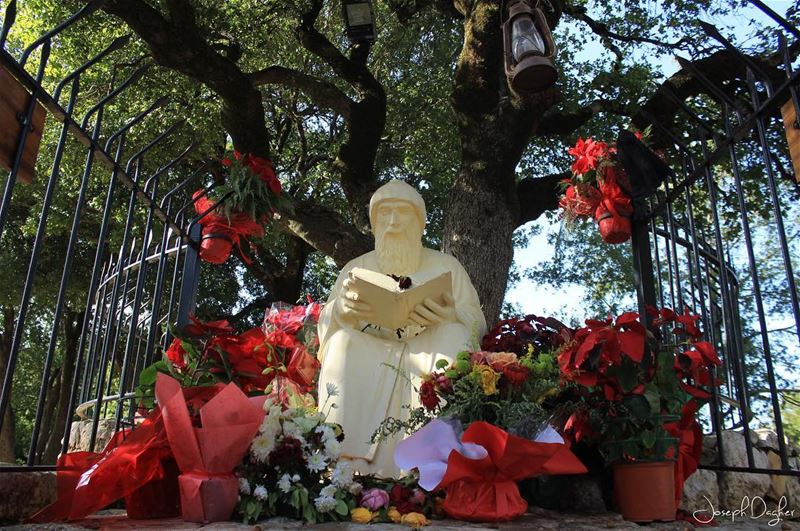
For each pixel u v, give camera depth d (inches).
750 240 125.0
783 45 112.6
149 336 175.8
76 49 394.3
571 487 131.6
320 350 156.4
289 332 159.0
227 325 145.6
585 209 198.8
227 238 198.1
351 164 396.2
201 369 140.4
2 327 706.8
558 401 130.6
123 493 106.1
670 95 151.7
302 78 395.5
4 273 551.5
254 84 391.5
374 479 123.5
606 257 623.2
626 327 116.3
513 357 123.9
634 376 114.0
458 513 106.8
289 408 117.3
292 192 537.3
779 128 340.5
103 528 93.5
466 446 107.3
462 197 299.3
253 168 204.7
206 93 398.3
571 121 396.2
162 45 311.7
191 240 193.5
